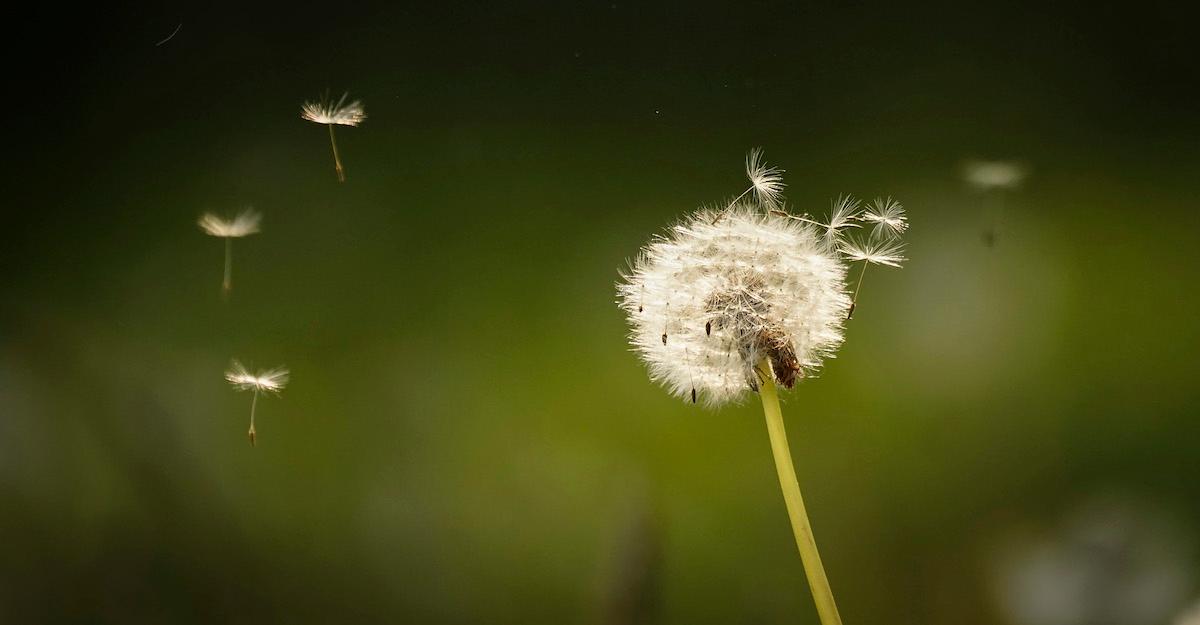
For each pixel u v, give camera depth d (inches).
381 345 35.3
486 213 38.9
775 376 24.3
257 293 36.4
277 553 31.0
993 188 37.8
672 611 30.1
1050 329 35.1
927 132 39.2
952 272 36.6
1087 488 30.8
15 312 33.2
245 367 33.4
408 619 30.7
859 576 30.4
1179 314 34.0
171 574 30.3
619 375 34.1
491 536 31.3
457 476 32.0
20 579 30.0
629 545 27.5
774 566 30.6
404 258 37.2
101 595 30.0
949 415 32.9
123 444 31.1
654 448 31.8
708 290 24.5
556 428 32.0
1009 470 31.2
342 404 33.6
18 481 30.5
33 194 37.8
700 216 24.9
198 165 39.2
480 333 35.7
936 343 35.2
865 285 36.9
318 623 30.3
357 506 31.5
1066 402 32.2
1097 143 39.2
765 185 25.0
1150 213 37.5
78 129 39.5
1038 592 29.2
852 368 34.4
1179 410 31.3
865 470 31.6
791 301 24.4
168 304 35.4
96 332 33.4
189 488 31.1
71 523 30.5
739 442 31.8
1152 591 28.7
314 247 37.8
